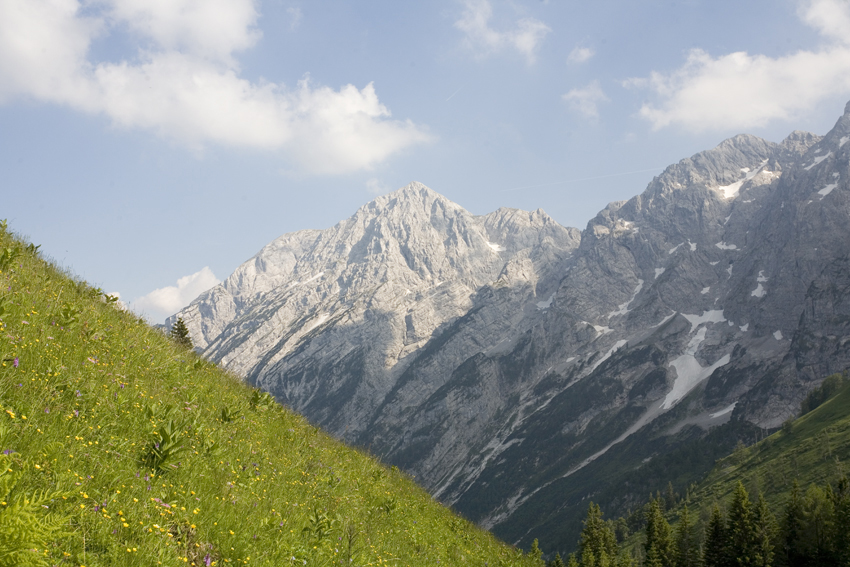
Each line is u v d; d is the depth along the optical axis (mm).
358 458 19781
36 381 8219
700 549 116562
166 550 6363
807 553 89062
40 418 7320
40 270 14703
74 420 7871
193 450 9438
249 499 9148
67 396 8453
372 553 10578
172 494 7645
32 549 4230
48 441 6809
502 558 19219
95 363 10297
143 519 6625
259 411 15977
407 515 15555
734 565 92625
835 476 158250
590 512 117188
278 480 11133
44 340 9758
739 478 198125
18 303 10867
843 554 83250
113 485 6914
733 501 96500
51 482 6066
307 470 13227
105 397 9180
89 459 7113
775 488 175000
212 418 12320
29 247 16281
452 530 18688
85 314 12984
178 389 12750
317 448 16266
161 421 9422
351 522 11438
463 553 16031
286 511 9797
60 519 4504
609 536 115312
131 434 8609
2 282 11453
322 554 8945
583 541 115188
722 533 95812
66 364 9414
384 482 18094
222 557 7184
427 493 23562
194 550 6992
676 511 197000
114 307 16484
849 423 188375
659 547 106938
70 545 5500
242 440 12125
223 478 9219
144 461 8125
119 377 10500
